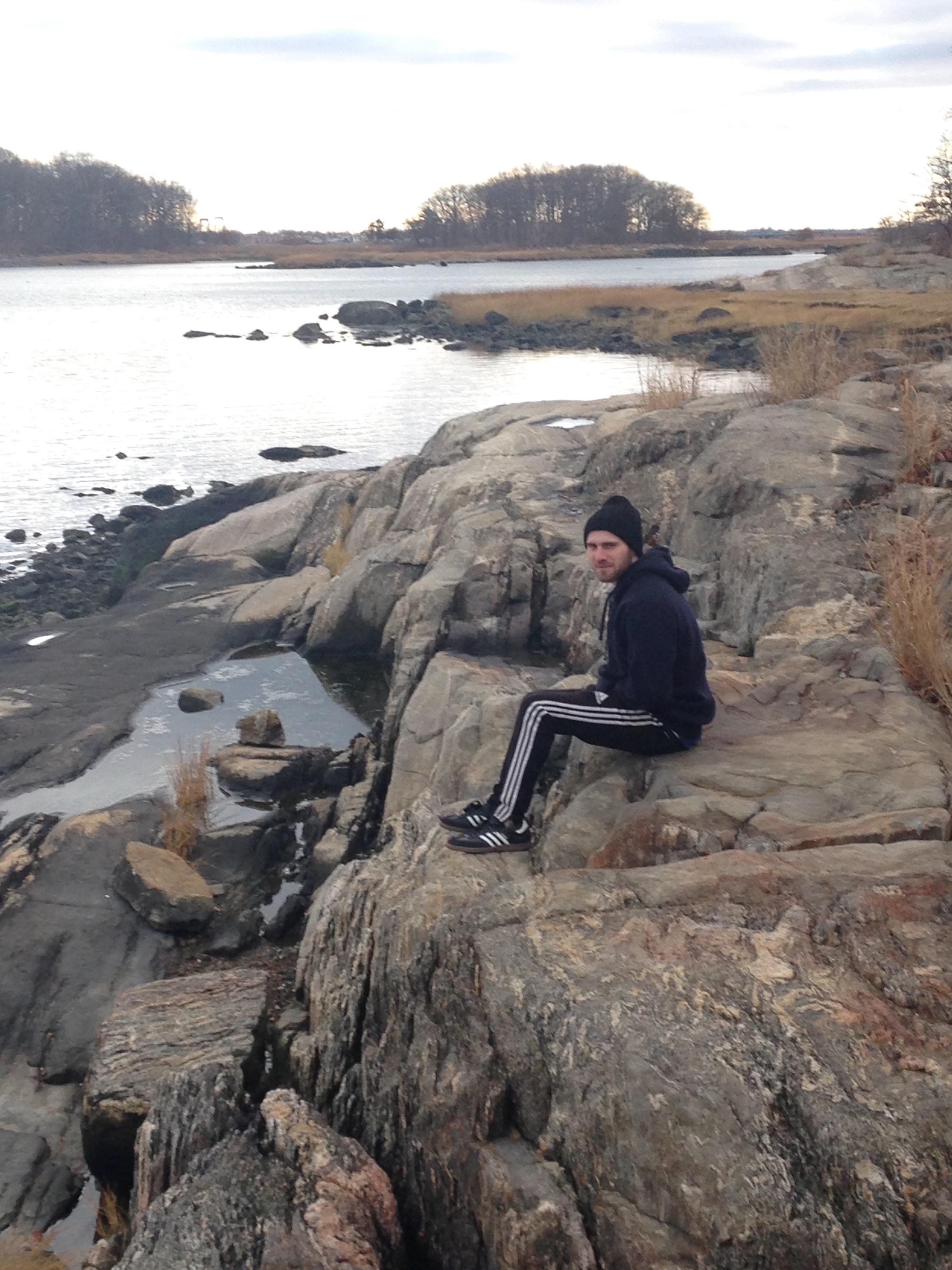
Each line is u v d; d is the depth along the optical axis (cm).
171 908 694
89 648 1212
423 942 421
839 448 920
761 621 740
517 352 4331
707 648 716
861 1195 279
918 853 397
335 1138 390
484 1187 338
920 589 564
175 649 1209
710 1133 298
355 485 1645
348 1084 445
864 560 750
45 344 4925
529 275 10981
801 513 821
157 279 12638
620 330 4791
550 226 19050
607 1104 315
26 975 652
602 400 1639
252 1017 552
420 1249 378
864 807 436
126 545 1695
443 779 723
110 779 911
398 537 1287
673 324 4522
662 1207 299
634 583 456
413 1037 409
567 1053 332
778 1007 329
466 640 984
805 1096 299
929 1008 325
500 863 463
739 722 526
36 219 19450
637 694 448
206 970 664
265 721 972
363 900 509
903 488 839
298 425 2780
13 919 703
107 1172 510
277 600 1309
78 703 1066
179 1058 522
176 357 4400
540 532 1052
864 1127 289
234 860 786
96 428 2784
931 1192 278
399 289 9300
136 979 654
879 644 612
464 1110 358
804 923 363
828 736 502
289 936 707
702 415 1136
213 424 2827
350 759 933
